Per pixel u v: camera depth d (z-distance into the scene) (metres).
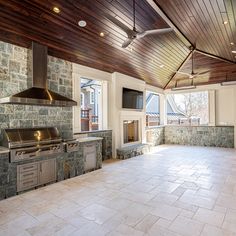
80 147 4.33
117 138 6.16
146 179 3.93
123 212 2.59
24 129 3.61
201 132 8.25
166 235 2.07
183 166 4.91
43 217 2.47
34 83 3.65
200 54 6.56
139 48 5.41
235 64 6.89
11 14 3.16
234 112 7.52
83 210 2.65
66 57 4.53
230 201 2.89
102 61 5.34
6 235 2.10
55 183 3.75
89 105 8.54
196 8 3.69
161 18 4.34
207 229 2.18
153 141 8.32
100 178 4.03
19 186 3.22
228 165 4.97
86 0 3.39
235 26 4.09
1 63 3.43
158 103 9.45
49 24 3.59
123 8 3.78
